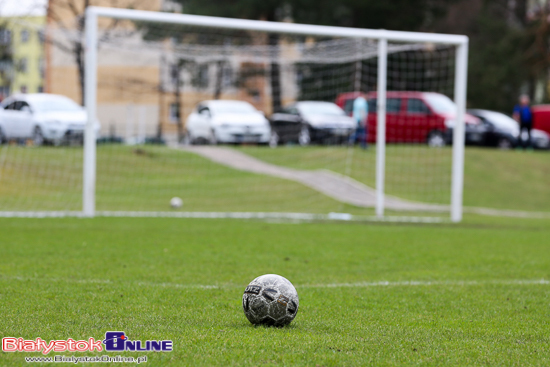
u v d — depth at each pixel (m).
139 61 129.12
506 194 80.62
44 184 71.00
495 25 165.88
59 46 105.12
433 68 109.44
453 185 59.69
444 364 15.99
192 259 33.44
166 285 26.27
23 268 29.52
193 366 15.24
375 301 24.28
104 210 62.00
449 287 27.48
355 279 29.11
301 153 90.44
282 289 19.03
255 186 76.25
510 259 35.88
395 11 144.12
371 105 98.25
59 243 38.12
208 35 126.31
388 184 80.50
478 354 16.98
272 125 99.75
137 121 137.88
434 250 39.12
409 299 24.81
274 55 86.00
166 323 19.58
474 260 35.41
